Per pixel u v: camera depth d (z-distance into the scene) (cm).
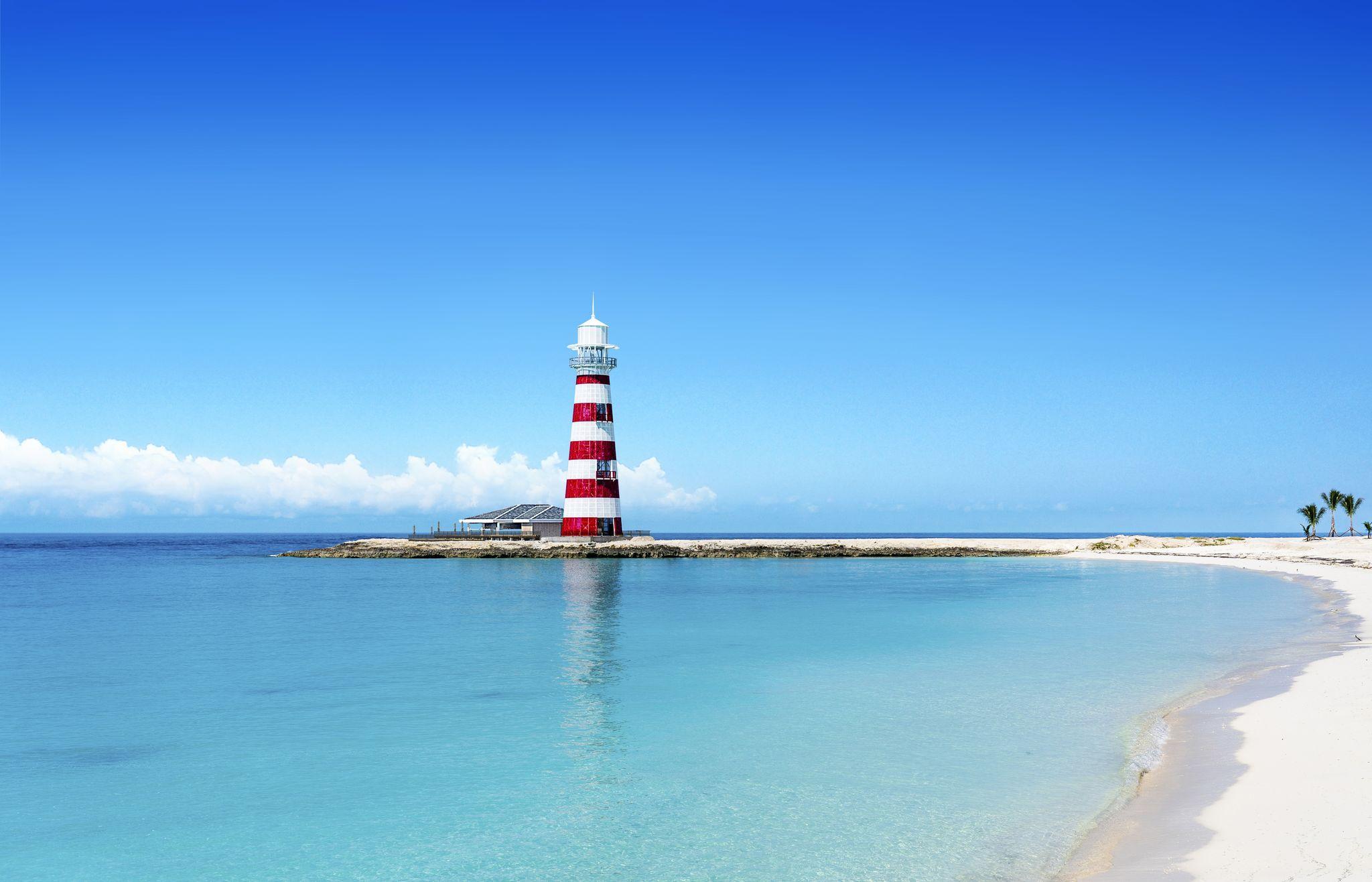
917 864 1703
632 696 3256
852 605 6519
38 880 1720
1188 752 2264
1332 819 1661
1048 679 3466
